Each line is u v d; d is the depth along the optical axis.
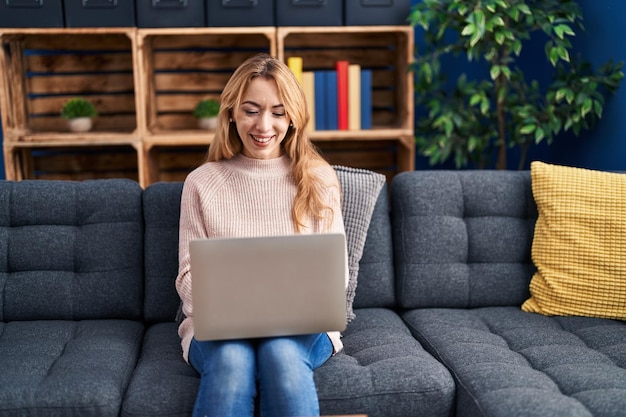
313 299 1.58
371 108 3.56
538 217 2.16
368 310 2.12
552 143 3.48
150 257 2.07
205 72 3.48
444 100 3.33
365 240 2.12
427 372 1.67
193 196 1.89
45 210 2.08
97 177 3.59
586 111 2.83
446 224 2.14
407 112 3.28
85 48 3.38
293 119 1.86
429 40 3.26
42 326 1.98
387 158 3.70
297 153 1.94
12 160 3.18
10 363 1.72
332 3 3.12
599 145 3.05
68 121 3.26
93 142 3.14
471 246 2.15
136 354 1.87
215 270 1.54
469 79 3.68
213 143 1.98
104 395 1.59
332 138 3.21
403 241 2.15
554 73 3.36
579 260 2.04
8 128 3.18
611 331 1.90
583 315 2.03
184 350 1.75
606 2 2.96
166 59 3.43
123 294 2.05
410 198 2.16
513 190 2.20
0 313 2.03
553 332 1.92
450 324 1.98
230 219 1.86
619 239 2.01
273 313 1.58
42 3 3.02
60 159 3.55
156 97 3.45
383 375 1.67
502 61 3.05
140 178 3.17
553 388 1.58
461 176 2.21
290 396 1.49
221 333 1.57
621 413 1.45
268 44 3.47
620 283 1.99
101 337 1.90
